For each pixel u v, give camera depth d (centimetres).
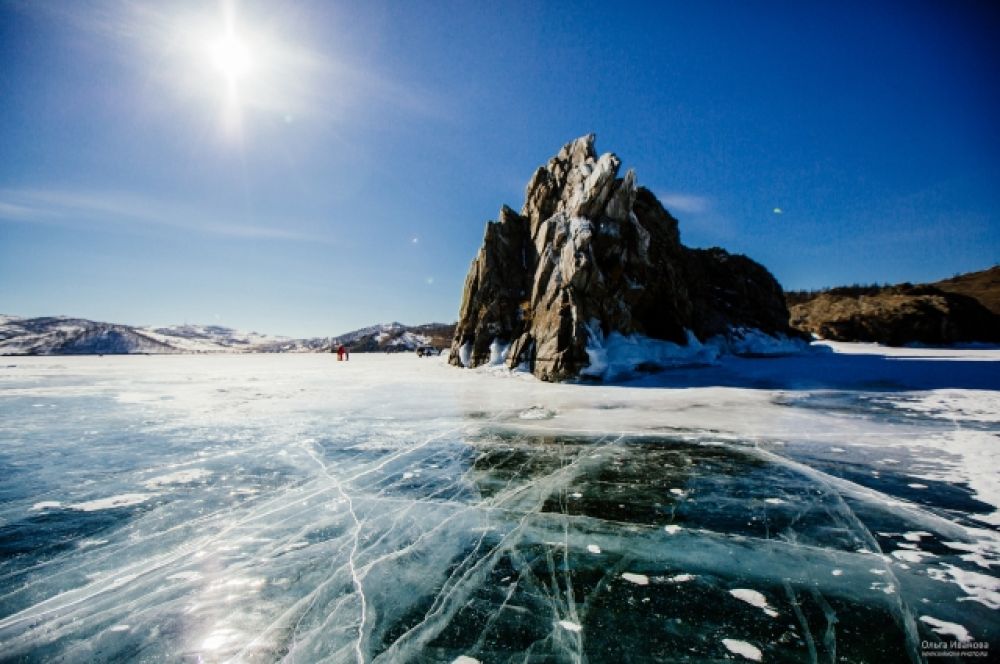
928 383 1177
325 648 244
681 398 1046
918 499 428
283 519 411
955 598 276
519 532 379
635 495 455
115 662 237
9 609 284
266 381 1702
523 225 2105
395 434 728
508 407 969
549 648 240
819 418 793
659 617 264
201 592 300
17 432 768
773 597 282
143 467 564
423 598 289
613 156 1681
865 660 225
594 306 1574
